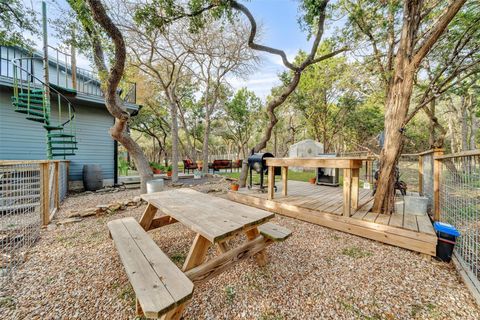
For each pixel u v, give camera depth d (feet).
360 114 44.37
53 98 18.94
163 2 11.23
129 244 5.26
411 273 6.00
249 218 5.45
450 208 8.05
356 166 9.41
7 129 17.11
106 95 13.25
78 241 8.34
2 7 15.44
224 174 34.88
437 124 22.29
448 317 4.41
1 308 4.61
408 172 20.99
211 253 7.34
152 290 3.42
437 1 10.68
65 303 4.79
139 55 22.24
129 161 50.14
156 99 41.70
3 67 19.38
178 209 6.35
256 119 58.65
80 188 20.75
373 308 4.68
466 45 14.62
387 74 13.03
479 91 21.09
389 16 12.35
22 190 9.77
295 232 9.18
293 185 18.54
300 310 4.63
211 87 39.58
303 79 31.14
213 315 4.49
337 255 7.07
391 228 7.71
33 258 6.90
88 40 14.26
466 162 6.74
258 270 6.16
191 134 58.03
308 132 55.06
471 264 6.14
